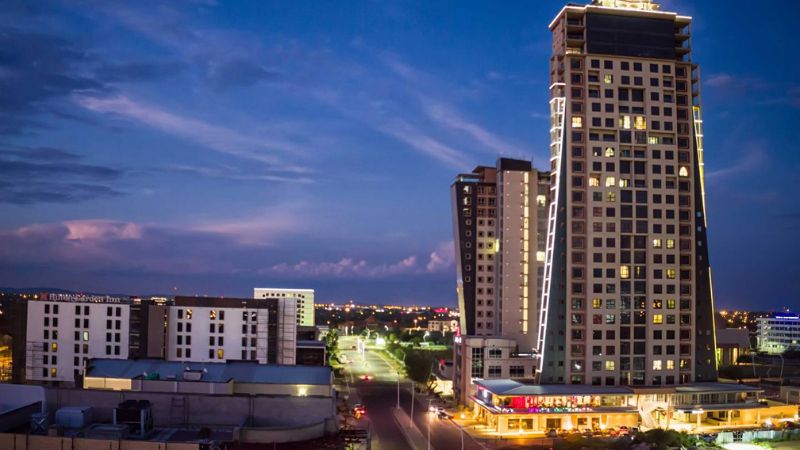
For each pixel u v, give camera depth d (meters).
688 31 175.25
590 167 164.62
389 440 137.12
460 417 163.88
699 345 167.25
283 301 182.00
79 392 76.12
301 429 73.62
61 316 173.50
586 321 161.25
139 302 175.62
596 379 160.50
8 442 64.00
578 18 171.50
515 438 142.00
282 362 180.88
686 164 170.25
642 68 169.25
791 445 134.75
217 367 97.44
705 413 157.00
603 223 163.88
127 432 68.19
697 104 174.88
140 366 99.56
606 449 128.62
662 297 164.62
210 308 175.38
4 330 177.00
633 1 174.00
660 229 166.12
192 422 76.31
